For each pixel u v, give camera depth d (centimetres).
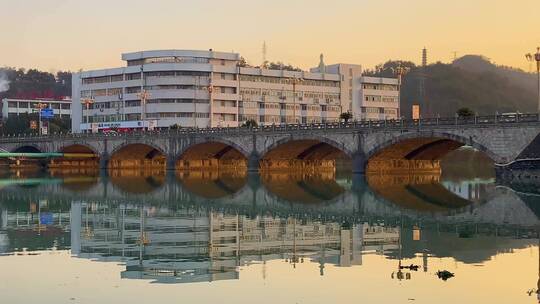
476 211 7319
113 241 5209
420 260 4328
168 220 6625
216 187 11294
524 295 3403
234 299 3375
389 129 12375
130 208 7844
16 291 3544
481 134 10988
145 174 16038
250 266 4172
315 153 15862
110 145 18250
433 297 3381
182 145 16500
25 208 7856
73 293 3497
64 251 4750
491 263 4203
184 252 4681
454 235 5431
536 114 10369
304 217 6875
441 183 11994
